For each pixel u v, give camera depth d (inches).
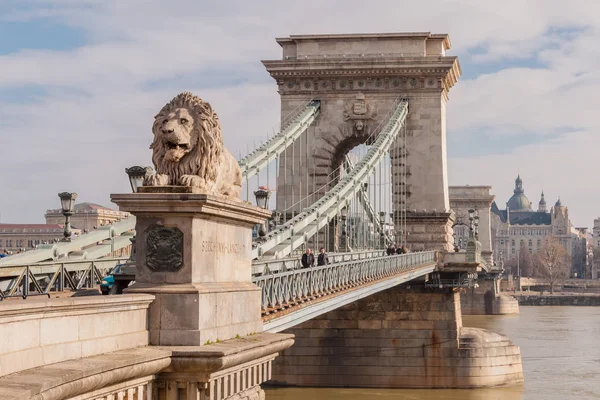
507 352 3432.6
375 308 3422.7
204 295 847.1
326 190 3998.5
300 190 3978.8
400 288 3417.8
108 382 695.1
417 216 3951.8
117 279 1184.2
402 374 3376.0
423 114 3978.8
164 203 836.6
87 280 1754.4
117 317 774.5
